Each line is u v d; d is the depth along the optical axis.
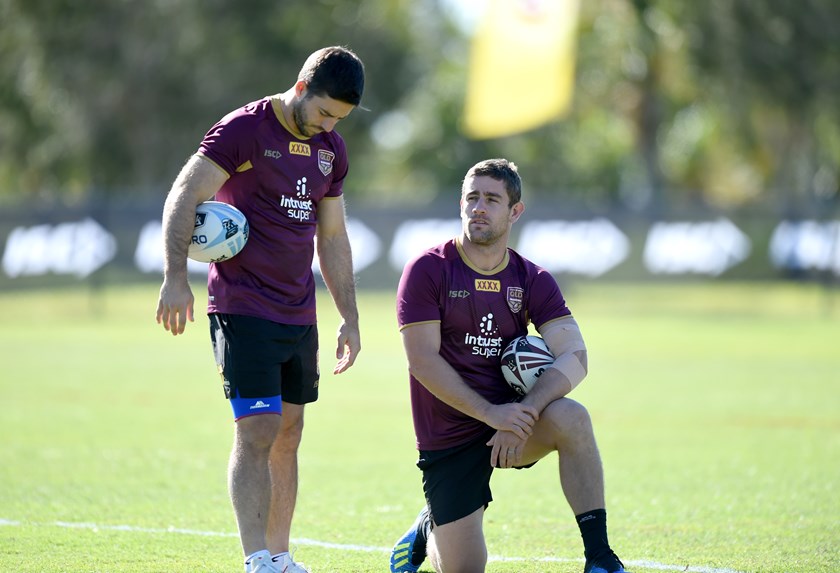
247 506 19.33
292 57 165.00
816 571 20.80
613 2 142.12
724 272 98.56
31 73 153.75
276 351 19.95
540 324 20.55
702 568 20.95
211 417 42.12
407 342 19.91
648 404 45.97
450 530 19.69
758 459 33.56
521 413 19.06
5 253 91.88
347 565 21.48
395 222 101.44
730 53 136.75
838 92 138.75
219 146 19.84
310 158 20.53
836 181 185.25
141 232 96.56
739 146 151.75
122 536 23.45
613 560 18.80
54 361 61.47
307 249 20.62
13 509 26.12
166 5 155.25
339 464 33.06
